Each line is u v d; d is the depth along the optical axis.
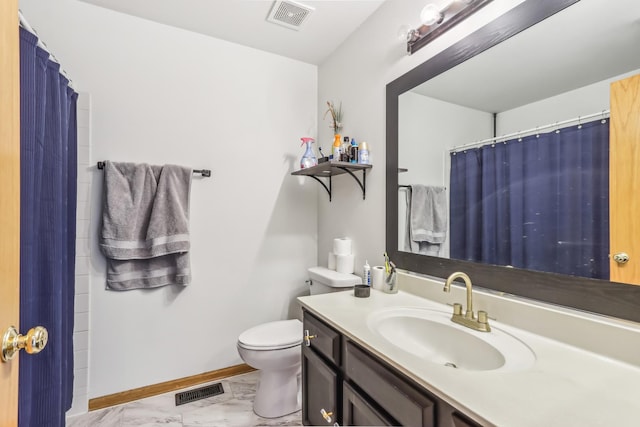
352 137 1.96
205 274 2.00
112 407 1.72
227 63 2.09
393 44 1.62
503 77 1.08
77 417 1.63
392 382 0.82
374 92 1.76
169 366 1.90
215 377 2.02
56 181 1.20
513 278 1.04
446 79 1.30
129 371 1.79
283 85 2.28
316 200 2.41
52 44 1.62
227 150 2.09
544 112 0.96
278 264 2.26
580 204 0.88
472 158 1.19
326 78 2.29
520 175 1.04
